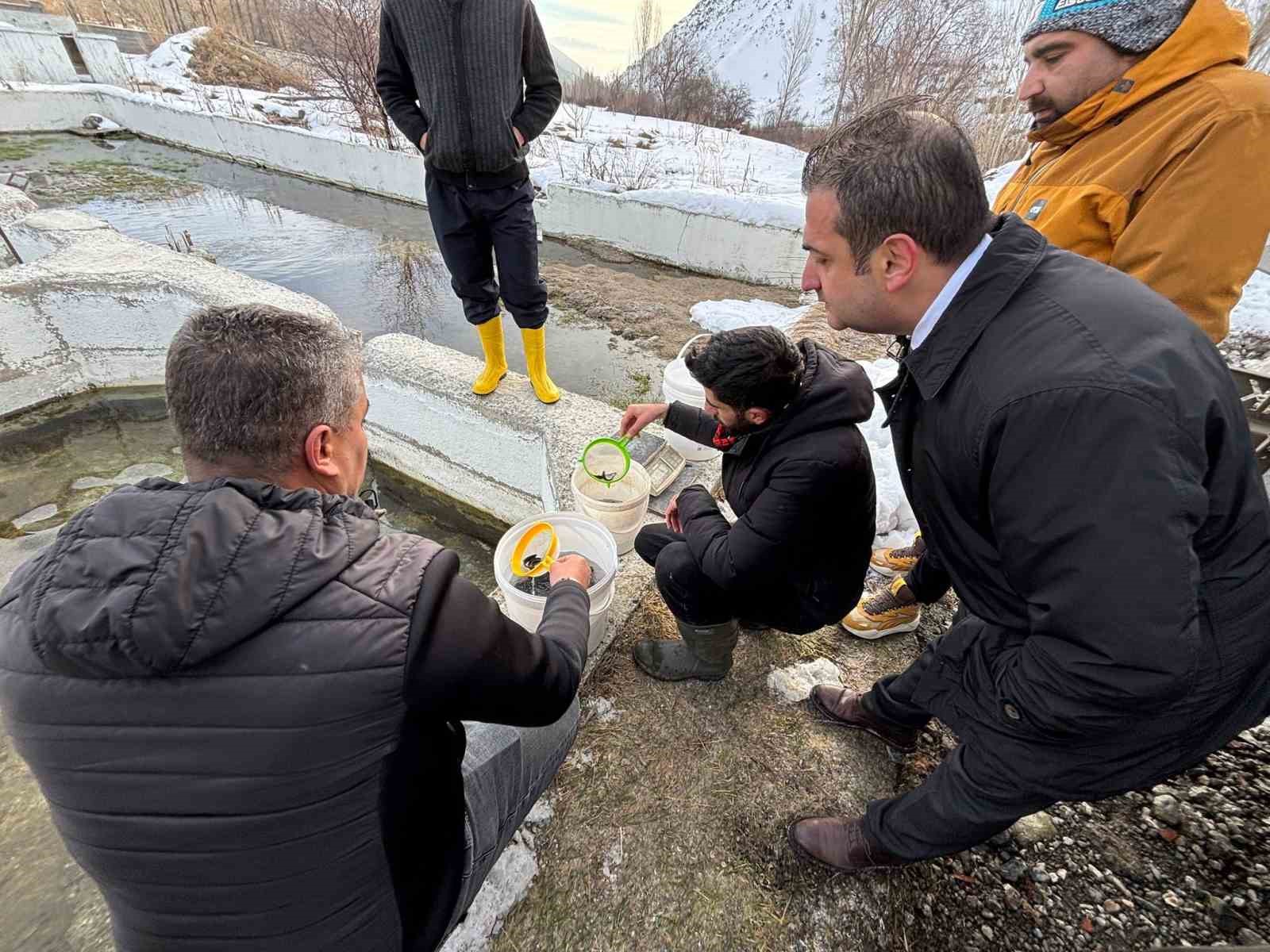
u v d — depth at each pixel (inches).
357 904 30.6
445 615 27.5
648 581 81.7
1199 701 34.3
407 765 29.1
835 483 50.1
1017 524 31.4
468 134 86.9
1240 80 44.9
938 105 33.0
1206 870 53.3
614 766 61.2
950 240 32.1
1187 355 28.4
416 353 129.9
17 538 118.6
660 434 107.3
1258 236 46.9
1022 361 30.6
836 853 52.0
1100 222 52.4
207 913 28.2
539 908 50.8
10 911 58.5
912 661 75.1
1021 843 56.5
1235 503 30.9
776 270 255.3
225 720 24.7
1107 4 47.7
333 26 396.8
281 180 389.1
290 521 26.9
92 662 23.5
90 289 144.0
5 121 433.1
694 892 52.3
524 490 123.6
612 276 261.6
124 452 144.1
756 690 69.8
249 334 28.8
